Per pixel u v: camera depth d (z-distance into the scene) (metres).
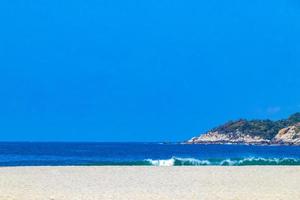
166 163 66.19
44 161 87.00
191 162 66.50
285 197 29.86
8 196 29.44
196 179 40.22
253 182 38.12
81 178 40.38
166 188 34.12
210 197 29.73
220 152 168.88
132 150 177.75
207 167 52.78
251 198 29.39
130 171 47.19
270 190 33.16
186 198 29.28
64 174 43.62
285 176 42.94
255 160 69.06
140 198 29.22
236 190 33.09
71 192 31.69
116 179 39.84
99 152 148.12
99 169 49.00
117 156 115.81
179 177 41.75
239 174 44.59
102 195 30.38
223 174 44.56
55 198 28.91
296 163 69.31
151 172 46.34
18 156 113.31
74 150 170.00
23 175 42.31
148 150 182.75
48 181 37.91
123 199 28.77
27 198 28.80
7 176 41.31
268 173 45.66
